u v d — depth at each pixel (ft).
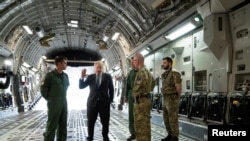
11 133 25.07
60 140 17.11
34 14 45.24
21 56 56.34
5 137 22.88
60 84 16.69
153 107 35.19
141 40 41.73
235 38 19.56
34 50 69.05
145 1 31.99
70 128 27.94
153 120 33.78
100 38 62.18
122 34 49.73
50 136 16.26
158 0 27.96
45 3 42.42
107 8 43.11
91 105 20.01
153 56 38.63
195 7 22.09
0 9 36.29
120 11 41.11
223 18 20.03
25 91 60.75
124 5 37.73
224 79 20.25
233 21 19.61
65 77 17.38
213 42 20.26
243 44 18.71
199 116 22.62
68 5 45.09
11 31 43.55
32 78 75.10
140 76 15.74
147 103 15.53
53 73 16.74
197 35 24.52
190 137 22.93
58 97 16.52
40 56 81.15
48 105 16.47
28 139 21.91
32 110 59.36
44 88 16.35
